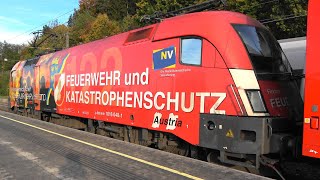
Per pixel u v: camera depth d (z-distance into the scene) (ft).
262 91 24.53
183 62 27.91
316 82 18.12
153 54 31.30
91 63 42.63
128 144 32.09
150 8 110.32
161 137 31.19
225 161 24.70
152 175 21.79
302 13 63.62
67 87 49.57
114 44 38.04
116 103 36.76
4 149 31.96
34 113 66.80
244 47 25.04
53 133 40.96
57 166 25.35
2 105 121.49
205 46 26.30
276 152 23.08
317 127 17.90
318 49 18.19
